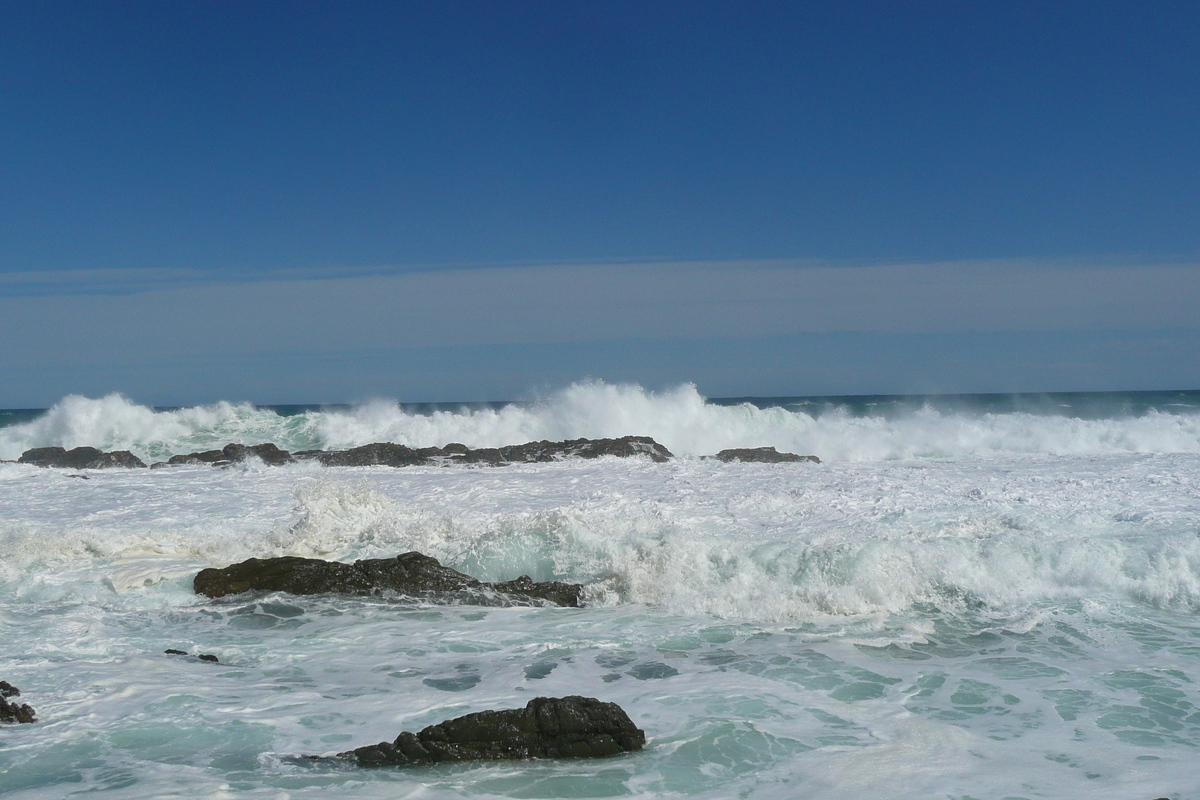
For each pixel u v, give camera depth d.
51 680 7.14
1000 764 5.36
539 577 10.68
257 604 9.86
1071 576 9.59
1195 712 6.36
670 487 15.91
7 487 17.39
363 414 26.88
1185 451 22.12
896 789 4.97
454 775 5.25
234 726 6.11
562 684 7.11
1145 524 10.94
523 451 21.81
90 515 13.99
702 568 10.08
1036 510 12.07
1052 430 23.70
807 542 10.38
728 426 25.20
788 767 5.33
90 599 9.99
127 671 7.42
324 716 6.32
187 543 11.91
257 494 16.14
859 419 26.05
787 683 7.07
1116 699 6.64
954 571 9.65
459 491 15.86
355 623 9.17
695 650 8.10
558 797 4.92
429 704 6.58
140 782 5.10
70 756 5.54
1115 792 4.91
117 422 26.64
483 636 8.63
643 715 6.31
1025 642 8.17
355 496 12.66
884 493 14.16
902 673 7.33
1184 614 8.88
